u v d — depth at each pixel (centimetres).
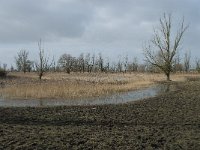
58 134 1584
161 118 2119
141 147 1375
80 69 12219
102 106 2719
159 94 3659
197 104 2750
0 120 2056
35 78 6331
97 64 12306
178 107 2602
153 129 1744
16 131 1662
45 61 6266
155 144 1423
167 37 6147
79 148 1352
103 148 1356
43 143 1413
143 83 4997
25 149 1335
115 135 1581
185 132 1666
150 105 2752
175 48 6153
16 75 6944
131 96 3566
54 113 2336
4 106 2775
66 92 3578
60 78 6469
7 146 1373
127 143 1433
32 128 1753
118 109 2541
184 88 4303
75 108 2595
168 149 1359
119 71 12119
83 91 3744
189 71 11225
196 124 1898
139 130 1714
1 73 6300
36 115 2247
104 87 4088
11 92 3578
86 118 2131
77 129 1734
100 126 1841
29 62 10969
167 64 6119
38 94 3475
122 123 1953
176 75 8000
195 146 1400
